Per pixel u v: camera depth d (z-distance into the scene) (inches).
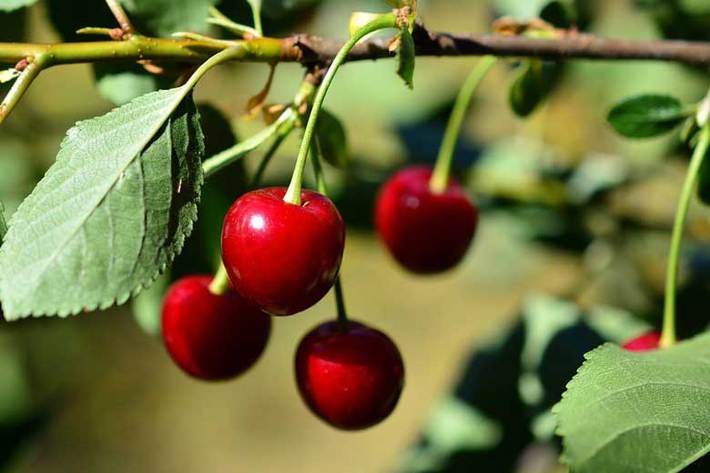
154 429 40.2
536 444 16.3
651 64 18.6
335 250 11.6
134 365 38.3
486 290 21.4
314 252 11.5
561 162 18.4
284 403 41.9
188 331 13.3
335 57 12.0
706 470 11.0
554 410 11.3
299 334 41.5
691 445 11.0
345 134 12.7
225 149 13.5
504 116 21.6
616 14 18.6
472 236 15.5
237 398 41.8
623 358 11.7
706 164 13.5
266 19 14.4
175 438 40.7
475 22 27.6
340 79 21.2
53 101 24.1
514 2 15.7
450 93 20.3
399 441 39.0
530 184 18.2
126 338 37.1
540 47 13.1
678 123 13.4
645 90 18.7
